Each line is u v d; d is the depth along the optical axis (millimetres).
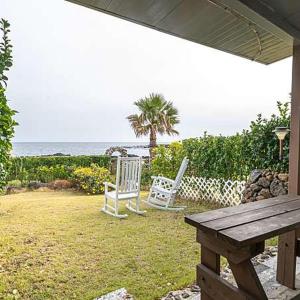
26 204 5035
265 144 4297
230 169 4992
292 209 1733
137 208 4422
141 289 2004
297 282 2051
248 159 4613
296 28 2338
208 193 5488
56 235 3236
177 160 6219
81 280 2152
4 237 3141
